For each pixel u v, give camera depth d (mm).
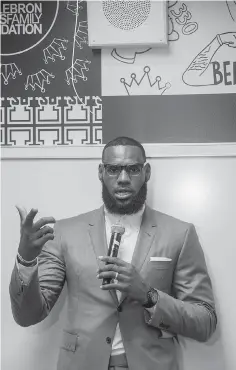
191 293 2605
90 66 3033
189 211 2959
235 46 3002
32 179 3020
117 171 2594
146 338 2492
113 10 2955
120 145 2605
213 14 3020
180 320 2457
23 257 2303
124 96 3012
